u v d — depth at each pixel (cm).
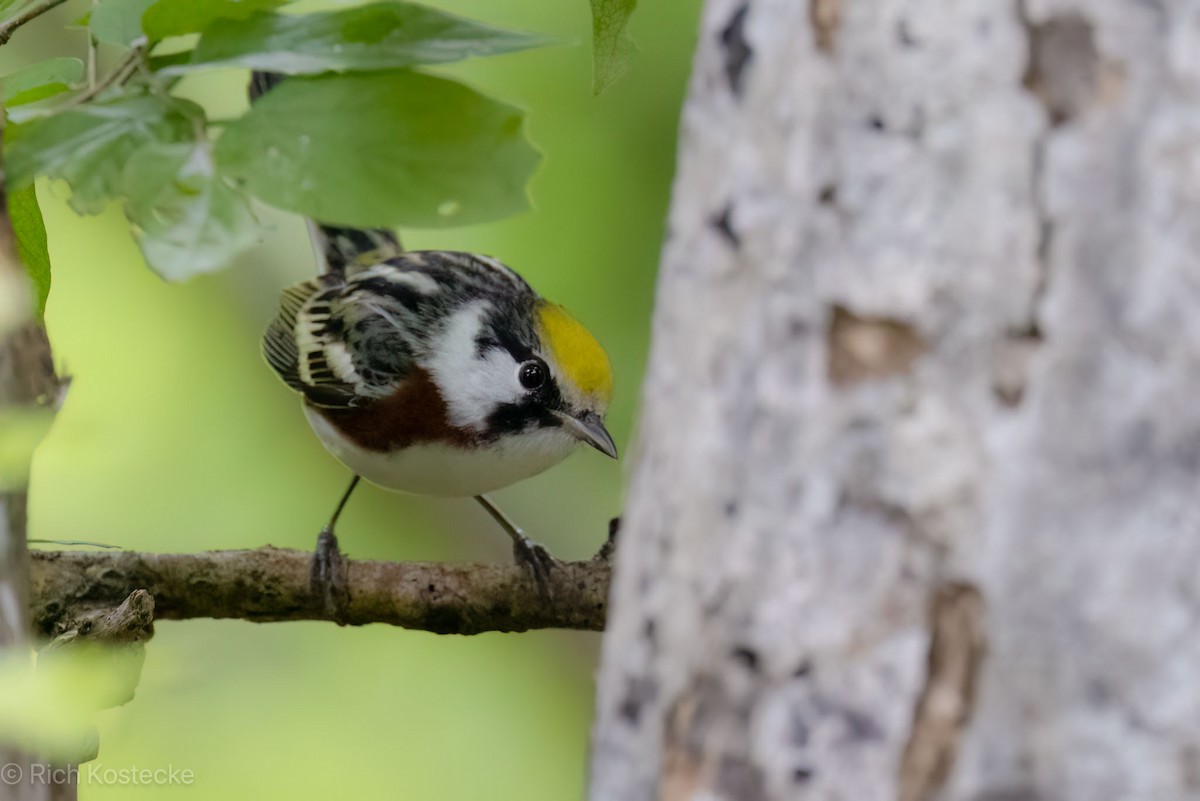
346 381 289
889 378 100
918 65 100
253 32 135
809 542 102
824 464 102
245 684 328
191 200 127
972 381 97
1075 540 93
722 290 112
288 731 326
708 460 110
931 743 96
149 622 191
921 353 98
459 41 135
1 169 128
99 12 140
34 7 150
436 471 295
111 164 128
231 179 129
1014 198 96
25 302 124
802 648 101
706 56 117
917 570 97
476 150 133
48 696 104
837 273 102
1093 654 92
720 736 105
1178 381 91
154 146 129
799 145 106
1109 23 94
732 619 105
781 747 101
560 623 235
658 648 112
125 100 132
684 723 107
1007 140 96
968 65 98
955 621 96
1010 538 94
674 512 112
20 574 122
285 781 321
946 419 97
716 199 113
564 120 324
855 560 100
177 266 124
